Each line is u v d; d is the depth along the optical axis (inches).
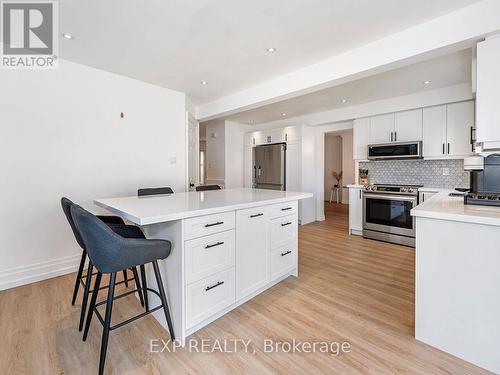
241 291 80.8
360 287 96.0
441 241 61.9
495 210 62.9
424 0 70.1
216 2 71.0
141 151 132.6
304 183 202.7
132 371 56.7
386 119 162.1
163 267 70.9
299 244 152.3
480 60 72.9
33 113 100.3
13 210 96.8
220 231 73.2
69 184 109.7
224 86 139.6
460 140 136.3
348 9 74.3
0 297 88.4
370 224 162.7
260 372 56.6
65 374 55.8
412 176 163.8
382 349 63.2
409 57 84.8
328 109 185.8
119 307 82.4
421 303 65.5
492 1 69.0
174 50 99.3
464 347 59.6
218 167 233.6
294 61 109.0
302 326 72.6
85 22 80.6
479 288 57.4
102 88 118.0
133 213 60.5
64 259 108.4
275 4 72.0
